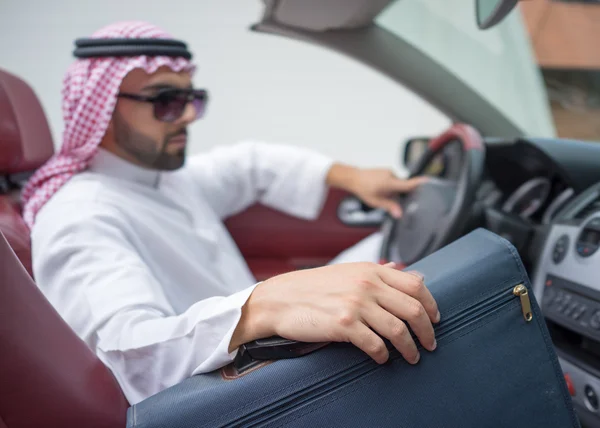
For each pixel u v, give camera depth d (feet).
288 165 5.16
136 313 2.63
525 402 2.07
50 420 2.05
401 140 9.77
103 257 2.90
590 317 2.99
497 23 3.50
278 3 4.26
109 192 3.53
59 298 2.85
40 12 9.38
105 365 2.43
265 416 1.97
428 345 1.98
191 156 5.09
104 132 3.53
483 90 5.32
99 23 9.36
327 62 10.28
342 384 1.99
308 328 1.99
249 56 10.03
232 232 5.47
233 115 9.71
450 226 3.78
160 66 3.63
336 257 5.65
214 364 2.21
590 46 6.75
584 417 3.12
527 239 3.75
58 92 8.45
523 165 4.23
